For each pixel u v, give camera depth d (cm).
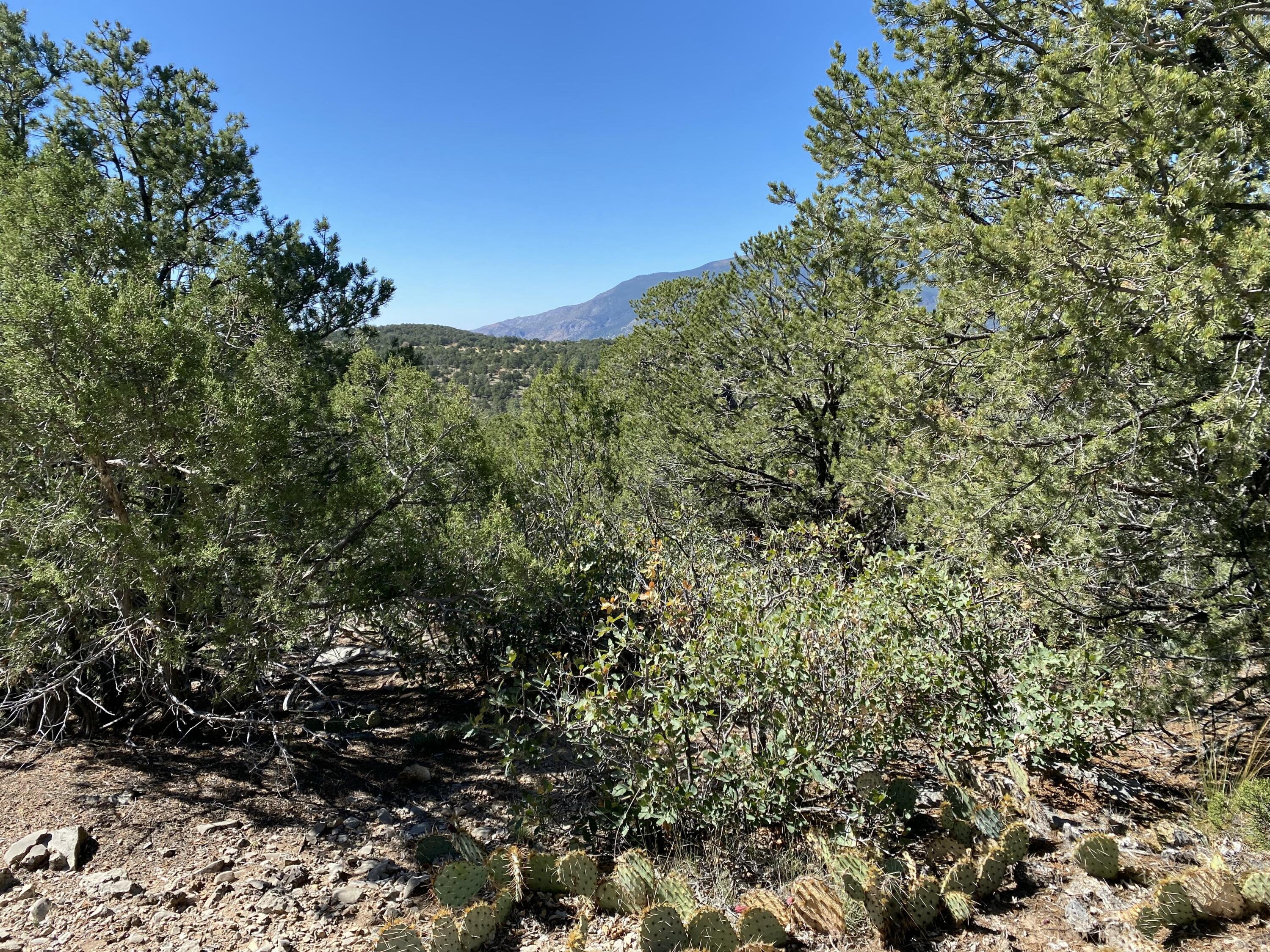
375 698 715
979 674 438
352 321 934
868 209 755
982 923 320
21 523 443
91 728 532
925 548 667
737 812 383
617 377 1639
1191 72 379
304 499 530
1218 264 339
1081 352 405
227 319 564
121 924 323
